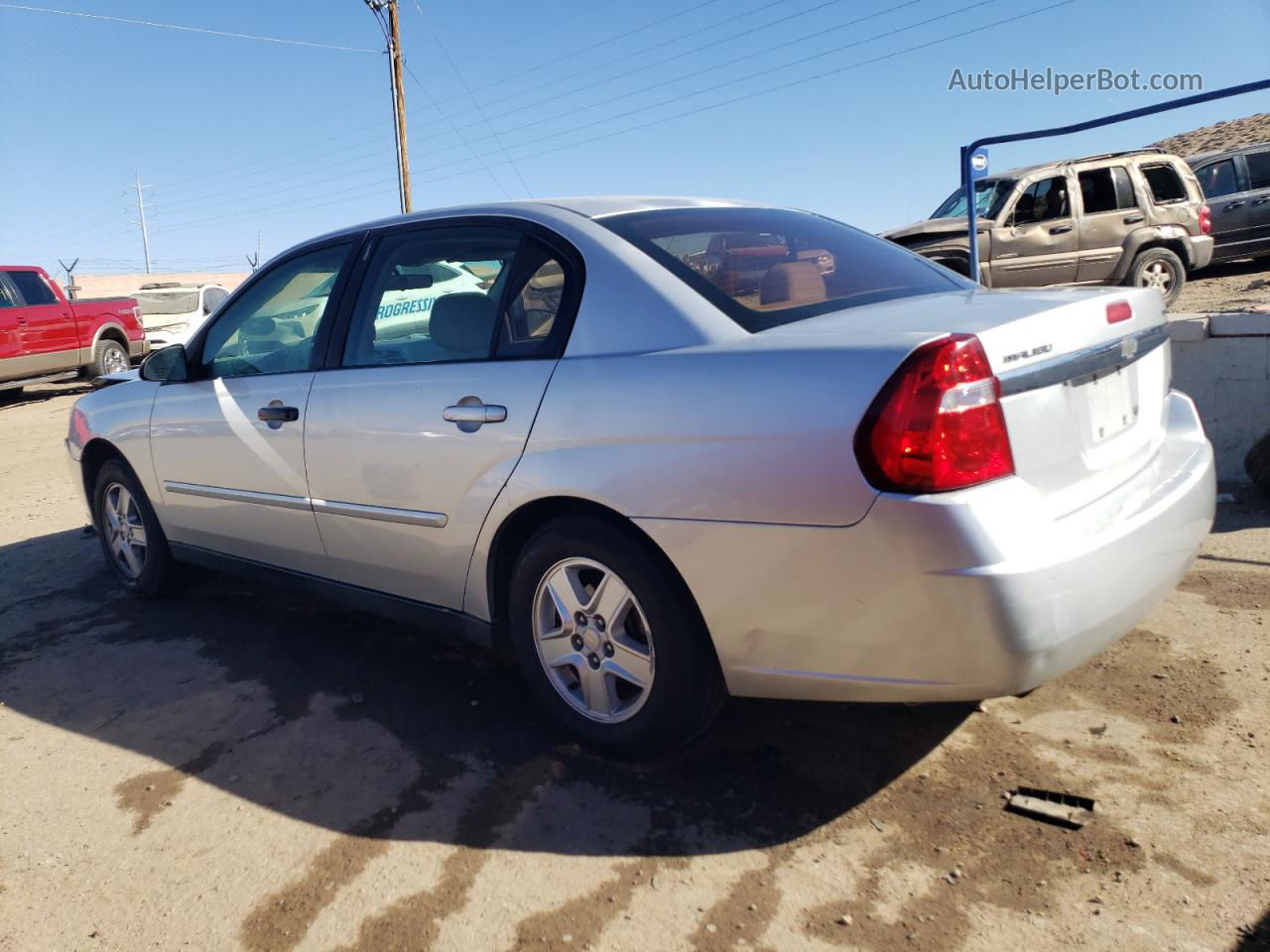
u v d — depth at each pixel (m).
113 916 2.43
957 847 2.47
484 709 3.38
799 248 3.23
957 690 2.31
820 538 2.34
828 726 3.10
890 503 2.23
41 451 10.09
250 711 3.48
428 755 3.09
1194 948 2.09
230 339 4.13
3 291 14.38
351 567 3.60
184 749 3.24
